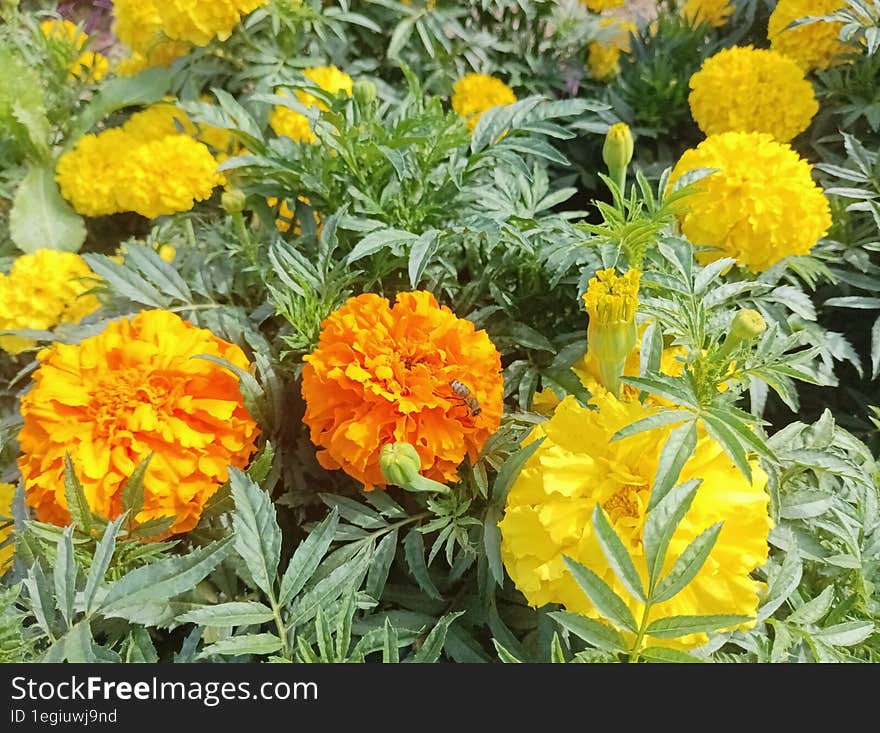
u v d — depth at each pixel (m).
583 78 2.93
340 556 1.17
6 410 2.21
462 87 2.40
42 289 2.01
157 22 2.22
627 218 1.42
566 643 1.10
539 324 1.57
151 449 1.13
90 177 2.17
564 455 1.03
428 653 0.99
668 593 0.84
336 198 1.60
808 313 1.47
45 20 2.75
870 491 1.22
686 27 2.74
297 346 1.32
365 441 1.12
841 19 2.13
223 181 2.15
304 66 2.31
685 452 0.95
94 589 0.94
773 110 2.13
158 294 1.47
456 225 1.53
